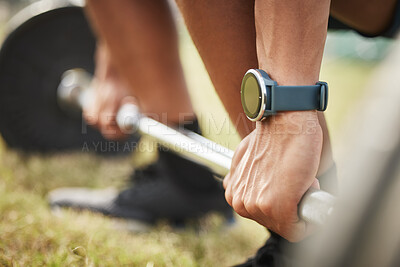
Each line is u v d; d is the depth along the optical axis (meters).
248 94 0.58
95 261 0.90
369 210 0.38
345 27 0.95
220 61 0.67
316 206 0.51
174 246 1.10
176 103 1.19
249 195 0.59
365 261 0.38
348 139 0.43
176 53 1.19
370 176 0.39
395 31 0.87
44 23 1.79
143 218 1.28
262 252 0.76
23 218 1.12
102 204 1.33
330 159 0.73
